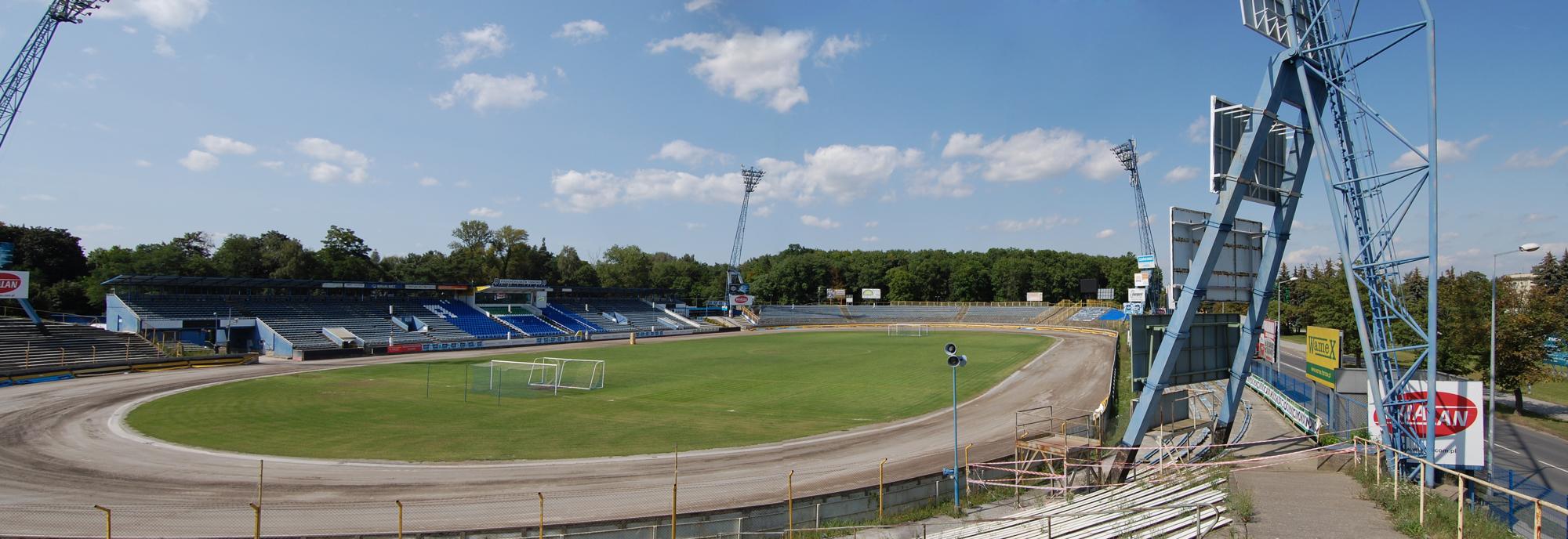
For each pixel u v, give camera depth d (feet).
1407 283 278.67
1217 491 60.08
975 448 93.61
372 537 56.03
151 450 89.45
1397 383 72.64
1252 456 81.97
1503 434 117.50
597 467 84.28
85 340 187.21
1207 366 85.71
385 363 208.13
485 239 468.34
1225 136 75.46
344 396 139.03
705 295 565.94
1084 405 130.21
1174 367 79.51
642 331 348.59
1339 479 65.82
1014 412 122.31
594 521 58.03
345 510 66.49
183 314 226.58
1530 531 58.65
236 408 122.83
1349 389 109.29
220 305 239.71
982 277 560.20
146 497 69.46
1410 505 53.83
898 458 88.53
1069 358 214.28
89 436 97.71
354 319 268.62
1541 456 101.24
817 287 580.71
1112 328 335.47
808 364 209.36
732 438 101.60
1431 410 66.18
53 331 185.68
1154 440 97.55
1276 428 110.22
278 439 98.12
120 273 301.02
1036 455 82.33
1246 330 87.45
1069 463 78.43
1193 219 81.56
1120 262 574.15
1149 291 323.57
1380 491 58.13
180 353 202.80
